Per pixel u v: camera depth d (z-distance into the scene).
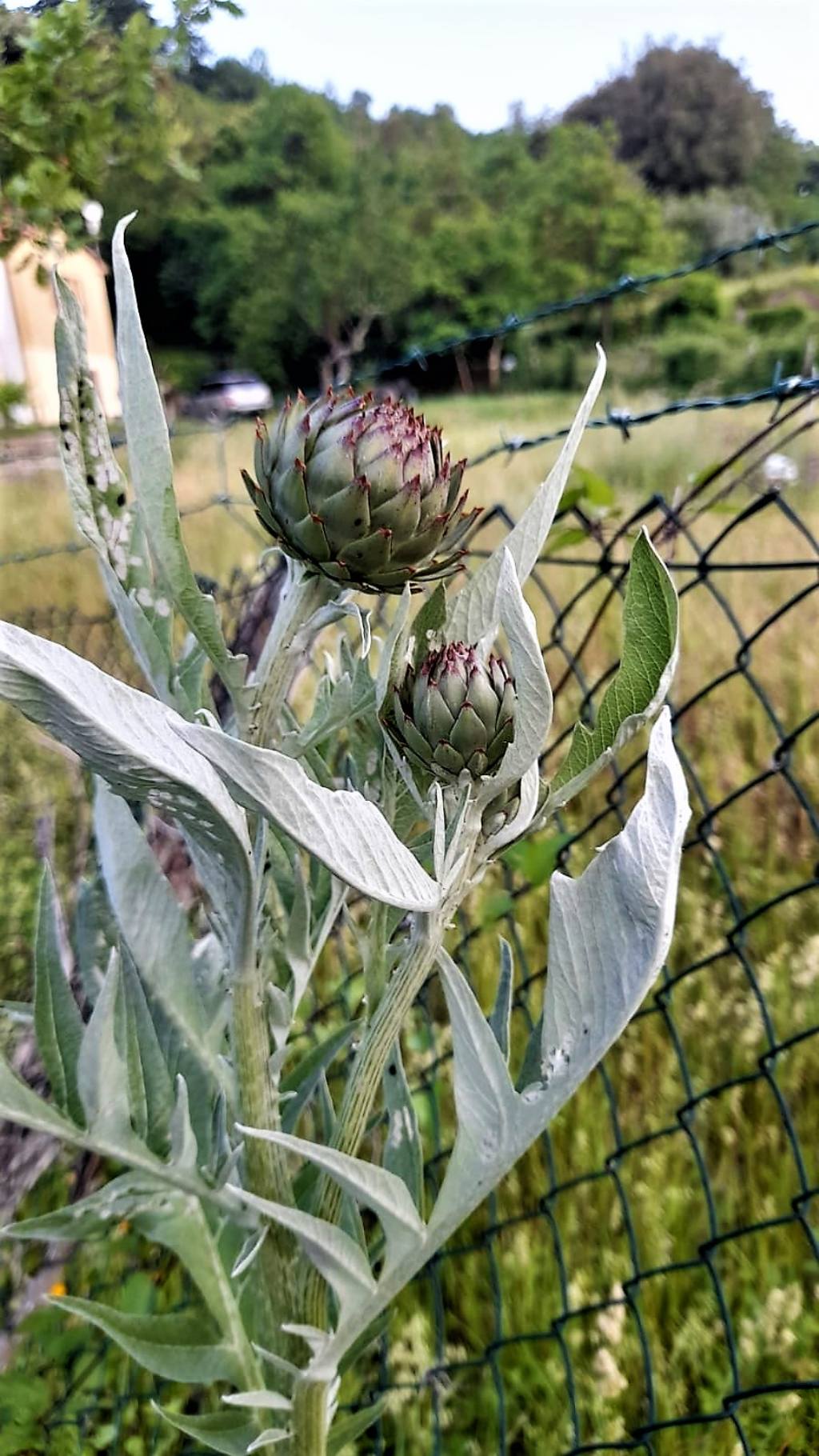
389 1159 0.42
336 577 0.35
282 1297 0.40
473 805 0.32
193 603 0.33
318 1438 0.40
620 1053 1.10
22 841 1.21
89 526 0.35
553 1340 0.89
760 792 1.44
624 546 1.58
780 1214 0.95
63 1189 0.96
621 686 0.32
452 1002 0.32
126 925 0.41
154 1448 0.80
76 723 0.25
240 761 0.25
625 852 0.29
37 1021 0.38
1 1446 0.81
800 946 1.21
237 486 2.92
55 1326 0.83
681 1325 0.90
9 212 1.09
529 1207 0.99
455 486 0.36
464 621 0.38
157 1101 0.41
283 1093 0.45
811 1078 1.05
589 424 0.76
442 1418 0.84
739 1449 0.79
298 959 0.41
